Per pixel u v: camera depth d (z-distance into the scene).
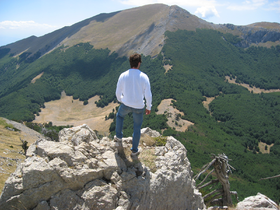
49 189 3.72
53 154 3.98
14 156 30.30
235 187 82.19
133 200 4.27
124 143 5.39
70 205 3.79
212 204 9.02
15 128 52.28
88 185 3.99
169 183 4.98
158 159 5.20
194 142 115.75
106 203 3.92
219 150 112.06
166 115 146.00
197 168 88.75
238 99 198.38
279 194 81.44
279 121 163.00
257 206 7.38
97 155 4.50
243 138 144.00
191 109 165.50
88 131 4.91
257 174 100.62
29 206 3.65
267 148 139.00
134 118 4.70
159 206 4.73
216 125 153.25
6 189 3.51
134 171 4.64
